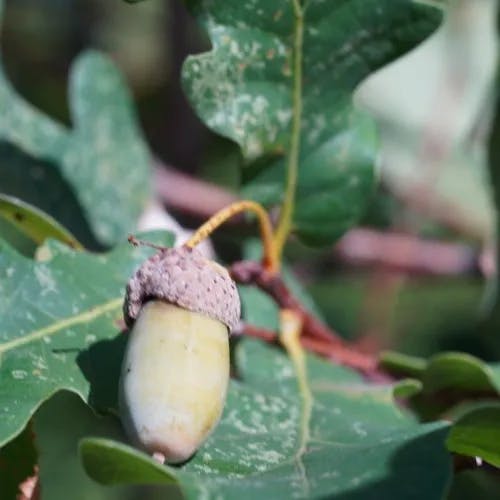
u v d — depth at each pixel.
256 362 0.39
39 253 0.35
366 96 0.59
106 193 0.48
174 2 0.60
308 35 0.37
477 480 0.44
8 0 0.61
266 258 0.38
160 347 0.31
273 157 0.37
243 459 0.32
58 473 0.50
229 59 0.36
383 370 0.40
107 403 0.33
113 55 0.62
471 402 0.40
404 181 0.59
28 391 0.32
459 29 0.60
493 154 0.49
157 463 0.29
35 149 0.47
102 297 0.35
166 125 0.61
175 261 0.32
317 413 0.35
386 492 0.30
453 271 0.57
